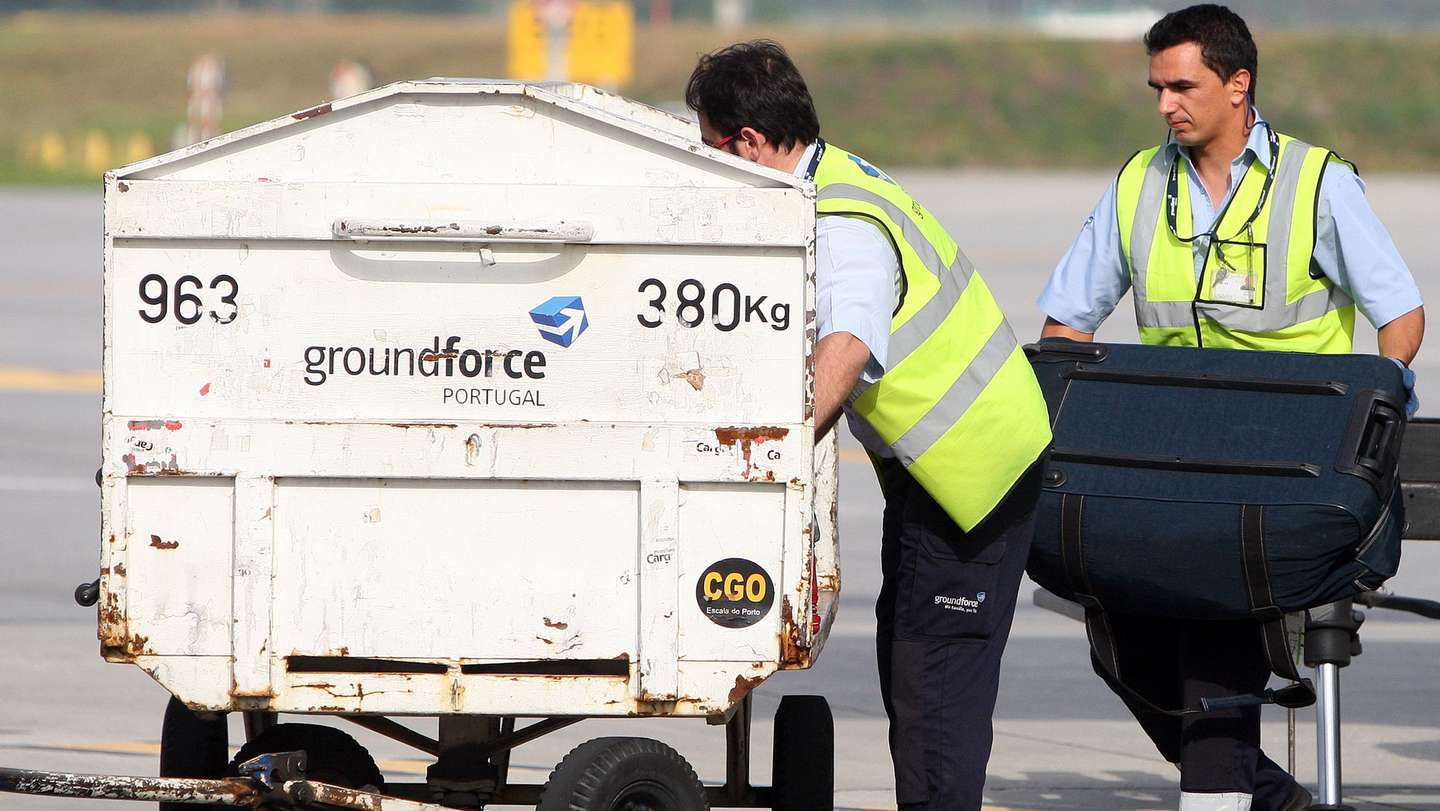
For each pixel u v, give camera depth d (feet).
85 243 289.53
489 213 44.27
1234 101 57.93
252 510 44.57
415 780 69.00
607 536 45.14
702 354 44.55
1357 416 51.80
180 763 51.80
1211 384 54.24
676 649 44.91
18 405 159.84
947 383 49.24
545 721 50.62
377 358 44.65
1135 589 52.85
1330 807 53.67
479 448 44.55
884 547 53.72
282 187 44.09
